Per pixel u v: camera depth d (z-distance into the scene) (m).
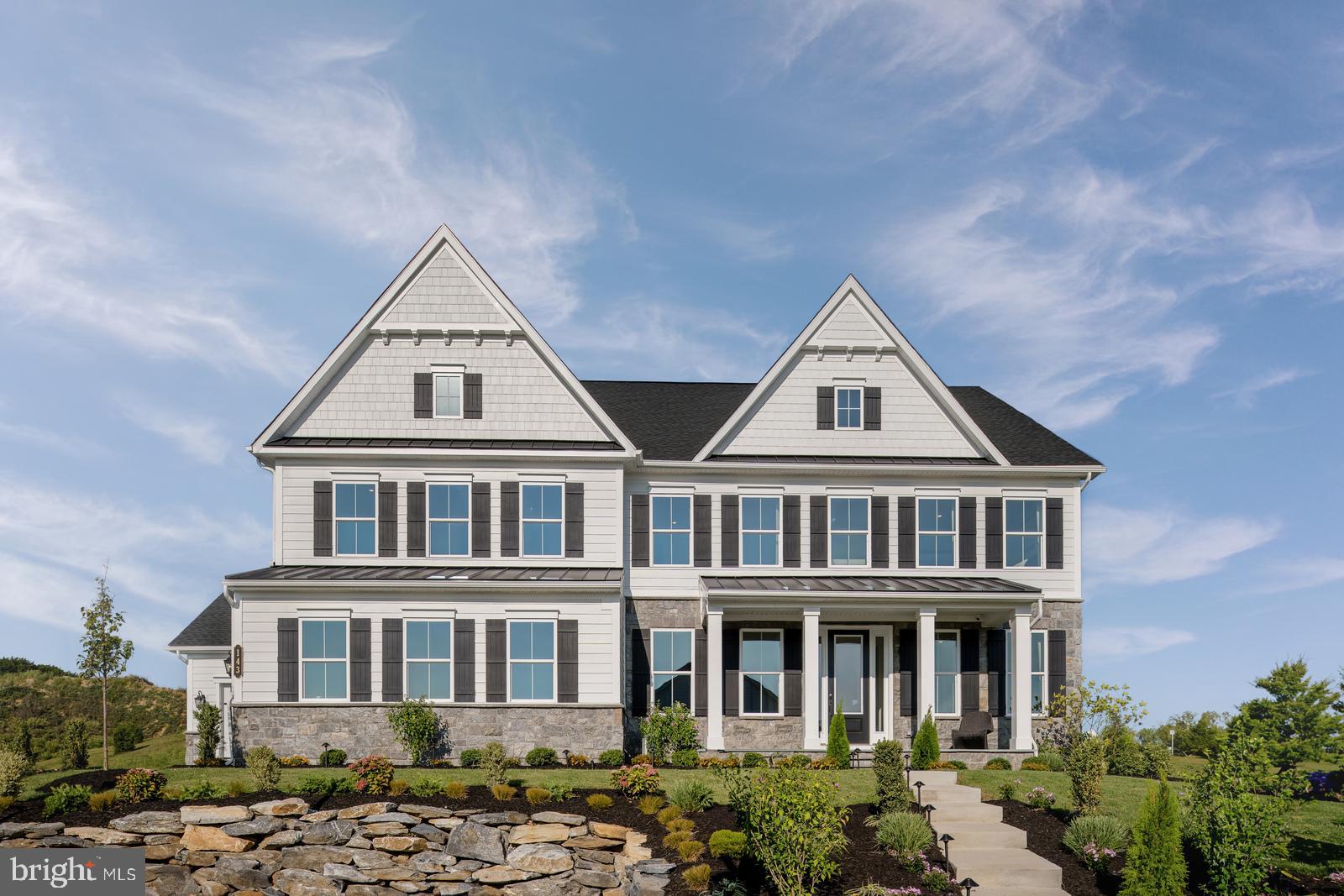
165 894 18.84
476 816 19.56
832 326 31.08
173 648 30.73
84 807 19.92
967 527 30.19
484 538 28.88
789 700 29.31
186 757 31.03
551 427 29.75
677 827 18.77
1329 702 34.47
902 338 30.78
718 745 27.77
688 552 29.81
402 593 26.64
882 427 30.89
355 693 26.36
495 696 26.61
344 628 26.56
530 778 22.44
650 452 30.39
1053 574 30.03
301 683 26.28
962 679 29.53
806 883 16.64
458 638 26.69
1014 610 27.91
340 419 29.52
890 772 19.89
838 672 29.73
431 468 28.94
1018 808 20.38
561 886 18.73
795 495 30.23
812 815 16.33
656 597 29.48
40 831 19.06
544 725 26.31
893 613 28.53
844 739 24.83
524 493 29.16
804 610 27.78
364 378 29.66
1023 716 27.59
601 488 29.23
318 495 28.70
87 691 50.38
